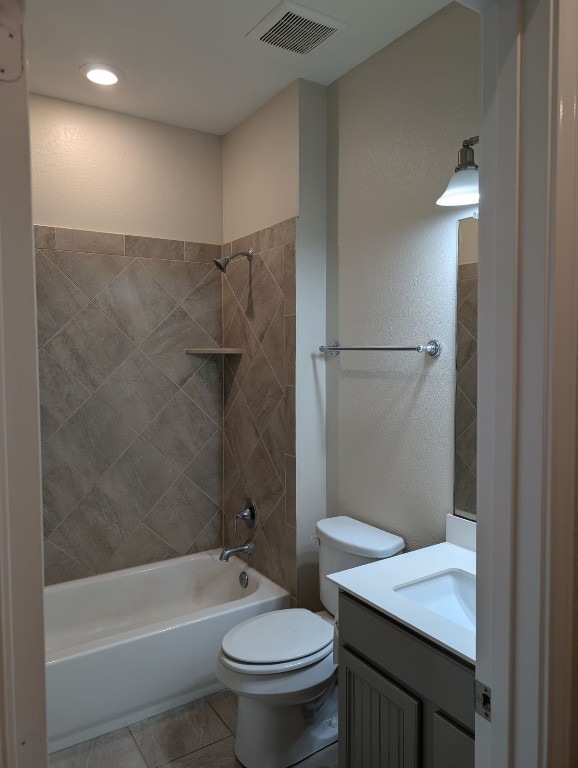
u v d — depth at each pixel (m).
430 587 1.67
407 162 2.10
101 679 2.16
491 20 0.88
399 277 2.15
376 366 2.27
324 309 2.57
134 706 2.24
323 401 2.59
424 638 1.35
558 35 0.79
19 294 0.57
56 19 1.98
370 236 2.29
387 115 2.19
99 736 2.18
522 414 0.86
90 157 2.71
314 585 2.61
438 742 1.31
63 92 2.56
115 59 2.28
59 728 2.08
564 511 0.85
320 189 2.54
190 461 3.05
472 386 1.86
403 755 1.40
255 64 2.33
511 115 0.85
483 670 0.96
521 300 0.85
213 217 3.09
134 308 2.85
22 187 0.57
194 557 3.03
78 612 2.70
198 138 3.03
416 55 2.05
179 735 2.19
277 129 2.60
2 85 0.56
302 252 2.50
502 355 0.88
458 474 1.92
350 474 2.45
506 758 0.91
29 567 0.59
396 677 1.43
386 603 1.48
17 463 0.58
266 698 1.86
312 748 2.07
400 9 1.94
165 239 2.93
